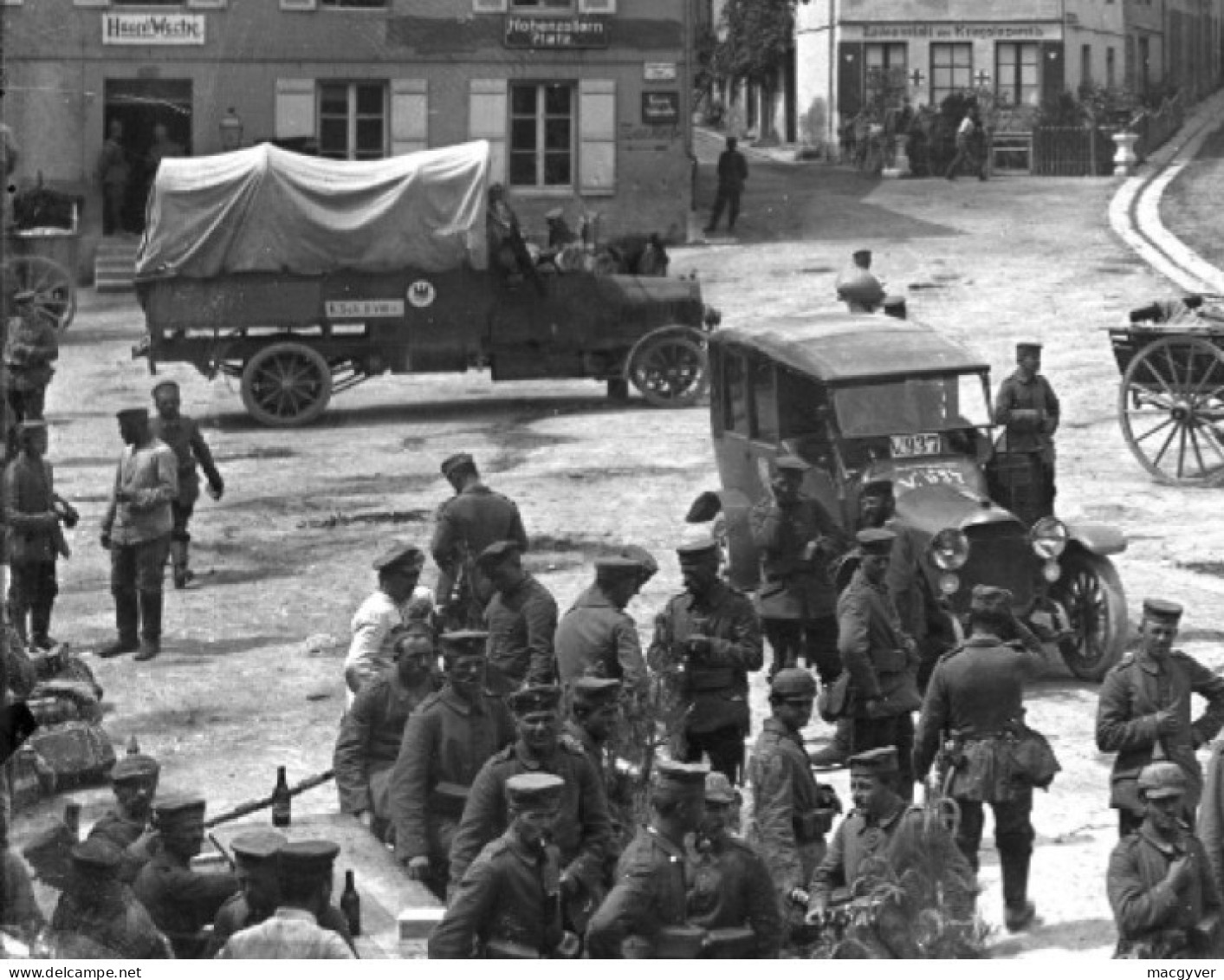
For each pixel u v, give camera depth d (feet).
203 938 34.04
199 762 54.34
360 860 40.34
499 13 175.11
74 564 81.41
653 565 44.50
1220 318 90.53
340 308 115.85
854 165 233.14
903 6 236.43
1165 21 279.49
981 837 46.34
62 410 120.37
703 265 165.68
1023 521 64.44
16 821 42.86
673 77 177.58
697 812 32.30
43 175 165.99
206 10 169.78
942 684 41.78
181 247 114.42
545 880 32.14
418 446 107.14
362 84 175.32
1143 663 42.39
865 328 66.33
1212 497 88.38
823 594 56.49
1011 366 119.24
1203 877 35.04
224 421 117.08
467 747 38.81
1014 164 225.56
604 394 125.80
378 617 46.83
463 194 116.06
